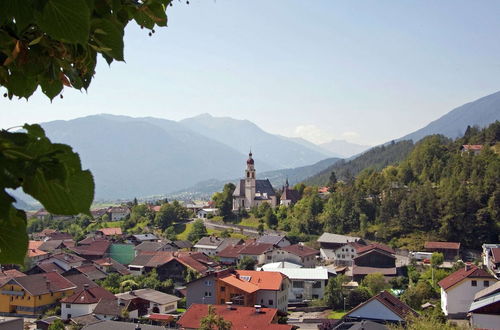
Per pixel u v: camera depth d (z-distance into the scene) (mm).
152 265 68062
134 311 46688
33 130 1796
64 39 1688
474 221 86250
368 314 37594
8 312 51219
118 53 2332
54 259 66938
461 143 141750
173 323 43781
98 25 2271
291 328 33000
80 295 48531
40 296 50906
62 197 1677
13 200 1631
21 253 1664
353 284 61875
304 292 55906
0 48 2111
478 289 45906
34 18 1676
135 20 2703
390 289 57281
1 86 2350
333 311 51125
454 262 73188
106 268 68312
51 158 1674
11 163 1627
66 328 43500
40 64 2232
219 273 47219
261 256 74188
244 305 44625
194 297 47031
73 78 2355
